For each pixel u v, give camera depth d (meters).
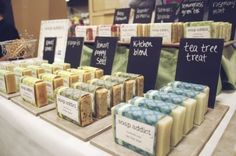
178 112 0.61
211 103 0.87
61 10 2.91
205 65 0.89
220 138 0.69
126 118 0.61
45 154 0.80
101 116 0.83
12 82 1.16
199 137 0.68
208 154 0.61
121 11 2.04
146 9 1.89
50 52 1.58
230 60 1.19
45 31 1.70
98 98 0.81
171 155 0.59
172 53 1.08
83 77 1.04
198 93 0.75
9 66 1.29
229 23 1.22
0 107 1.08
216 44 0.87
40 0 2.74
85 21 3.01
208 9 1.40
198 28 1.05
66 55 1.46
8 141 1.07
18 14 2.71
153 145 0.57
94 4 2.79
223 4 1.33
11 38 2.17
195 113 0.74
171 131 0.61
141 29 1.21
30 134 0.86
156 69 1.03
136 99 0.70
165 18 1.70
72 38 1.45
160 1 2.01
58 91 0.83
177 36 1.09
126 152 0.61
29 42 1.71
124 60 1.24
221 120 0.80
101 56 1.24
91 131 0.74
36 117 0.90
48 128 0.80
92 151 0.65
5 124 1.06
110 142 0.67
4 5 2.31
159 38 1.04
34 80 0.97
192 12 1.45
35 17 2.75
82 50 1.37
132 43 1.13
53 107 0.96
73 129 0.76
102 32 1.40
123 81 0.91
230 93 1.08
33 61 1.45
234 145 0.64
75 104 0.76
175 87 0.84
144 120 0.57
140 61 1.08
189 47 0.94
